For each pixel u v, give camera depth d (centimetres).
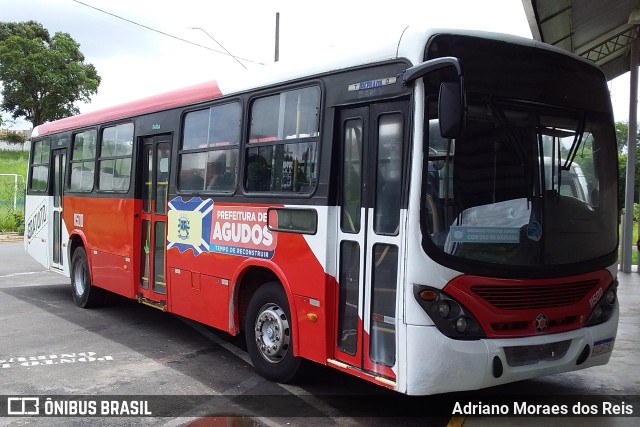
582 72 527
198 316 693
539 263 475
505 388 588
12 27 4819
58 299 1052
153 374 623
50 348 720
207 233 676
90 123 957
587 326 507
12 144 5066
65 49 4644
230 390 575
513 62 484
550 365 476
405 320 437
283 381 589
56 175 1088
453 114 410
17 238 2270
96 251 918
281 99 589
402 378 439
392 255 461
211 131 688
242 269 617
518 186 476
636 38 1539
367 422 497
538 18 1202
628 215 1549
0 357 679
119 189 859
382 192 475
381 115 479
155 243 790
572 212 503
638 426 488
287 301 574
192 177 716
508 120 477
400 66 463
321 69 536
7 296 1074
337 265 510
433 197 443
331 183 516
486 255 455
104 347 729
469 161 458
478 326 448
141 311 950
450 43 458
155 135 794
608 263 521
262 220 592
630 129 1549
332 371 635
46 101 4497
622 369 652
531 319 468
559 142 503
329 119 524
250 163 623
